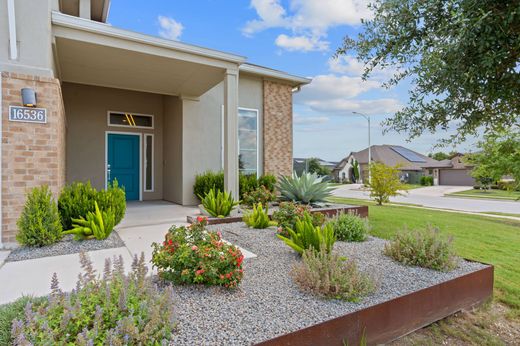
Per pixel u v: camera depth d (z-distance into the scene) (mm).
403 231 4105
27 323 1788
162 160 10344
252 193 7742
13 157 4211
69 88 8750
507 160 3656
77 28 5266
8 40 4293
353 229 4797
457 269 3510
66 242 4336
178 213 7355
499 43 1721
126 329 1727
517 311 3281
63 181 6188
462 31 1714
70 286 2906
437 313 2982
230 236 4898
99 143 9188
